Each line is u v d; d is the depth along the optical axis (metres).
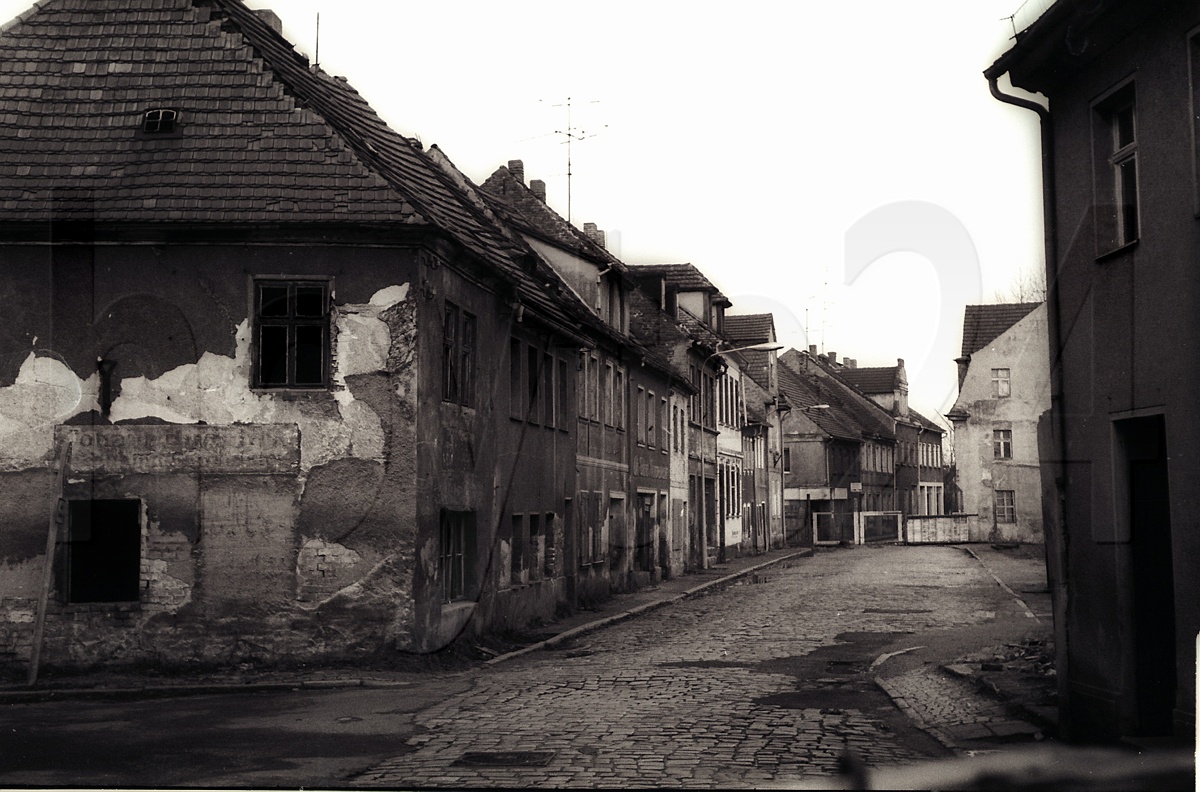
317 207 14.66
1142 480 9.32
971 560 31.67
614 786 7.78
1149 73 8.91
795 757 8.79
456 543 17.05
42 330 14.49
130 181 14.69
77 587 14.62
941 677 12.96
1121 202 9.66
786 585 30.95
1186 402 8.39
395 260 14.99
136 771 8.48
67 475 14.42
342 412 14.80
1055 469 10.38
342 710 11.51
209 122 15.37
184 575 14.45
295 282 14.88
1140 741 8.81
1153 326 8.84
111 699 12.77
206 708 11.83
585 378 25.52
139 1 16.44
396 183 15.45
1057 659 10.07
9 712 11.69
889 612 22.12
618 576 28.41
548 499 21.89
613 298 29.70
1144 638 9.18
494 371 18.55
